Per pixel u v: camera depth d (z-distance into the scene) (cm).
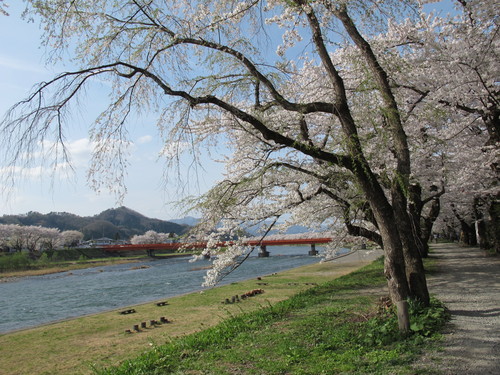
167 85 727
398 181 763
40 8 589
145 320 1559
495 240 2164
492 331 632
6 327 1828
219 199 836
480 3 1039
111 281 4012
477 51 1092
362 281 1557
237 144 1156
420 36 1106
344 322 783
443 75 1132
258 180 1072
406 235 799
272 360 578
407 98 1188
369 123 796
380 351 562
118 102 696
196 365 595
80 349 1187
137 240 9225
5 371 1023
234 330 829
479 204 2425
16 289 3744
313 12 714
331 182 957
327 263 3594
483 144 1498
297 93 1162
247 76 806
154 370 607
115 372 654
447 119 1319
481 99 1203
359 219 1241
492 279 1296
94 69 657
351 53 857
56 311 2255
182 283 3331
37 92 579
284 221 1482
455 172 1421
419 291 773
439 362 501
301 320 852
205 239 1077
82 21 650
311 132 1095
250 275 3406
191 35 732
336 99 744
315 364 539
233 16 722
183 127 768
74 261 7556
